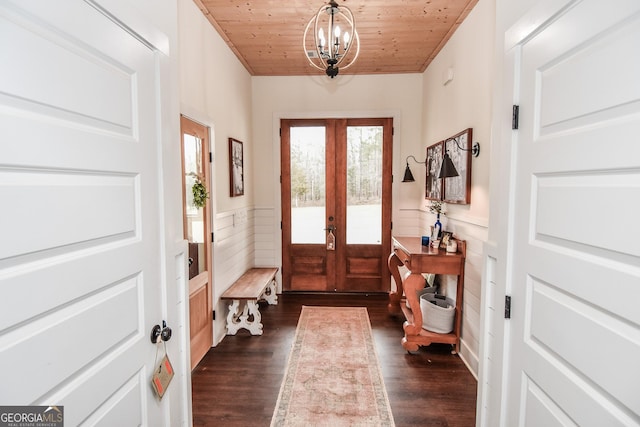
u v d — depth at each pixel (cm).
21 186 68
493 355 142
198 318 268
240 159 376
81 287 84
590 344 88
